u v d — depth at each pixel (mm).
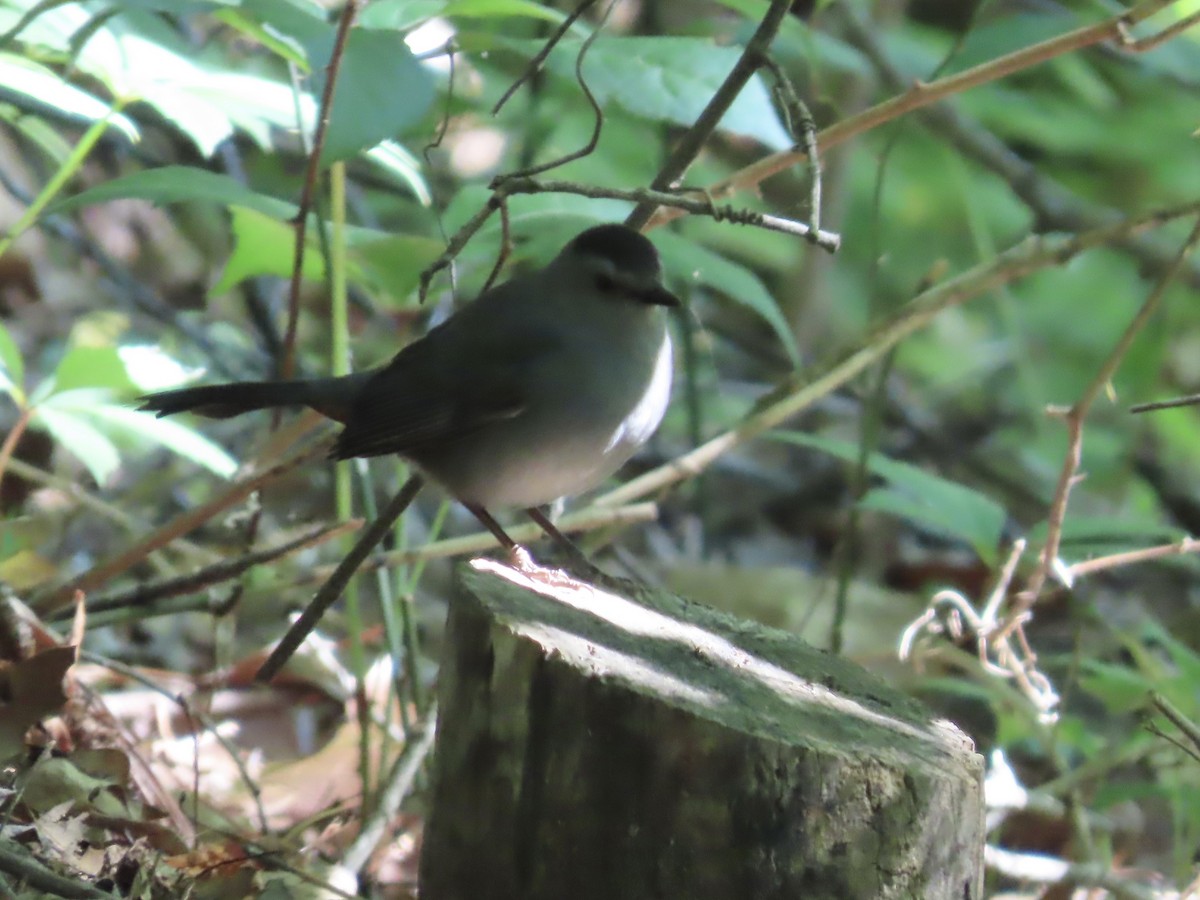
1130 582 15859
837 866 5418
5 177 14414
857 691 6156
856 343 10062
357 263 9648
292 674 10688
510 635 5859
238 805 9258
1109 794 9680
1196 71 13938
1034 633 13680
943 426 18578
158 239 18609
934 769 5473
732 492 17531
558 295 8328
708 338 15234
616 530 10773
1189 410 16109
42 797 7438
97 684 10477
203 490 14070
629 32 15852
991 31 10883
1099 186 17516
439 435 8367
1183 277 16297
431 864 6219
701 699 5637
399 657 9586
